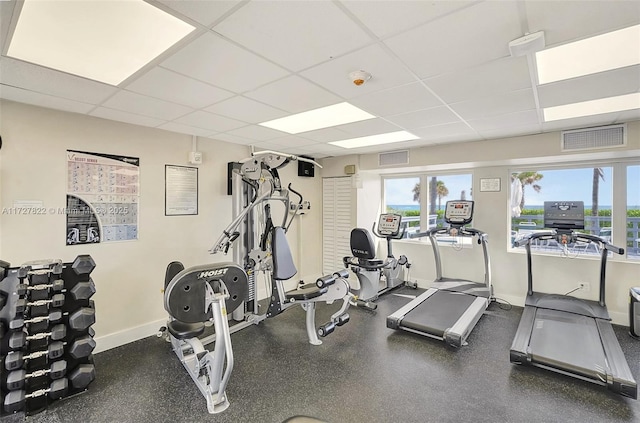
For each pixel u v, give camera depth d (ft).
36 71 6.70
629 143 10.78
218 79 7.18
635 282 12.21
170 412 7.34
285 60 6.30
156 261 11.80
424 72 6.90
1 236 8.50
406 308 12.57
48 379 7.59
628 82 7.44
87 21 4.91
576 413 7.13
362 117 10.37
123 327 10.94
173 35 5.35
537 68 6.81
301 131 12.22
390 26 5.13
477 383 8.34
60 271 7.87
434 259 17.46
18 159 8.72
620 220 12.74
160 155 11.85
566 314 11.52
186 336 8.50
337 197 19.11
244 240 13.35
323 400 7.70
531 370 8.95
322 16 4.83
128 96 8.23
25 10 4.62
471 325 11.02
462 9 4.69
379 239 19.63
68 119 9.59
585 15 4.86
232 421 7.01
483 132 12.42
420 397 7.76
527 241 13.03
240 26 5.09
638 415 7.03
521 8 4.68
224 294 7.16
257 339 11.16
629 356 9.66
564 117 10.39
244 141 14.08
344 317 10.89
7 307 7.22
